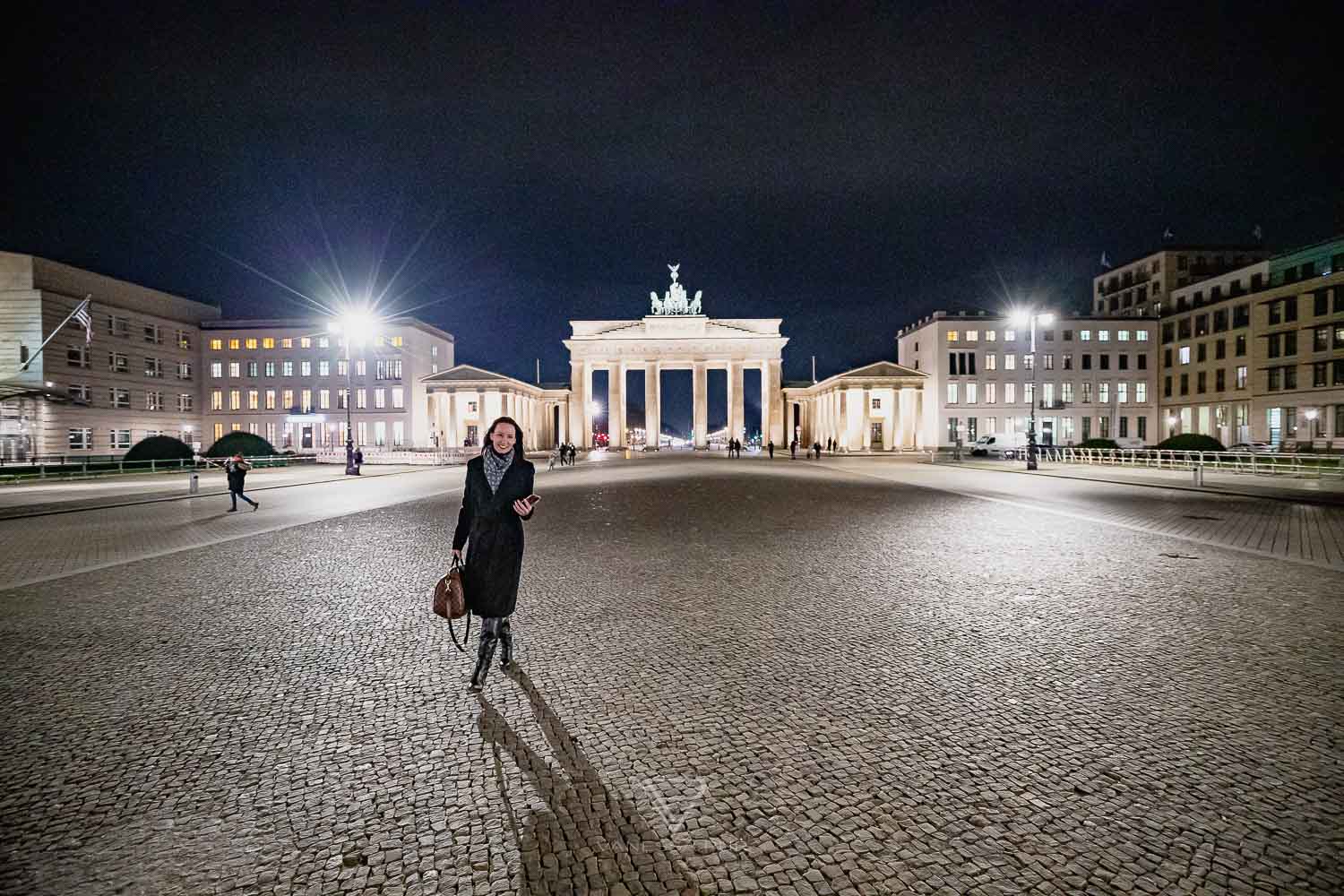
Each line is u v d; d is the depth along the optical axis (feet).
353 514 58.03
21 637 21.72
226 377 254.27
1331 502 62.75
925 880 9.93
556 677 17.97
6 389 135.74
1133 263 271.49
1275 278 199.11
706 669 18.53
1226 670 18.20
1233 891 9.56
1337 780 12.45
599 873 10.14
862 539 41.27
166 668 18.89
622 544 39.68
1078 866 10.16
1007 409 253.65
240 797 12.19
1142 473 109.91
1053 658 19.33
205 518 55.93
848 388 250.16
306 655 19.97
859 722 15.11
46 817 11.56
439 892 9.75
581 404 284.20
